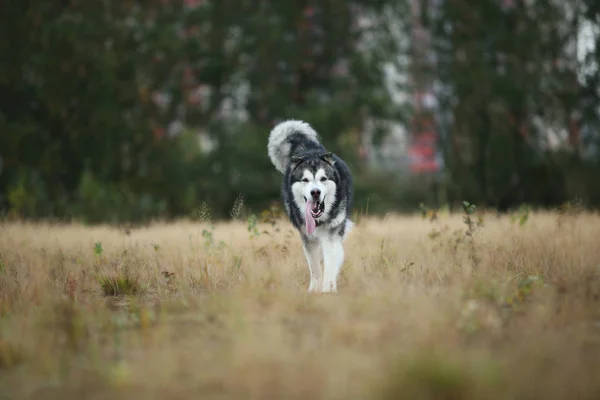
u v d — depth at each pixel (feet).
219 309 18.34
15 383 12.89
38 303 19.26
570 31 95.66
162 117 97.40
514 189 85.35
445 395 11.10
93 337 16.05
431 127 105.50
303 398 11.45
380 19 102.47
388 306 18.30
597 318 17.07
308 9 100.42
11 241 32.86
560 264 24.03
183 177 89.40
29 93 90.43
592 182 82.69
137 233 39.29
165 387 12.17
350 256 28.14
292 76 100.22
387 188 93.91
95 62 87.97
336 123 91.86
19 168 82.07
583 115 92.02
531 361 12.60
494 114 89.97
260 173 92.48
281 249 28.73
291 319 17.58
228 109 102.58
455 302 17.84
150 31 94.27
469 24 96.12
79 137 87.92
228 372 12.60
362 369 12.60
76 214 62.44
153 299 22.34
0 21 89.20
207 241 28.22
